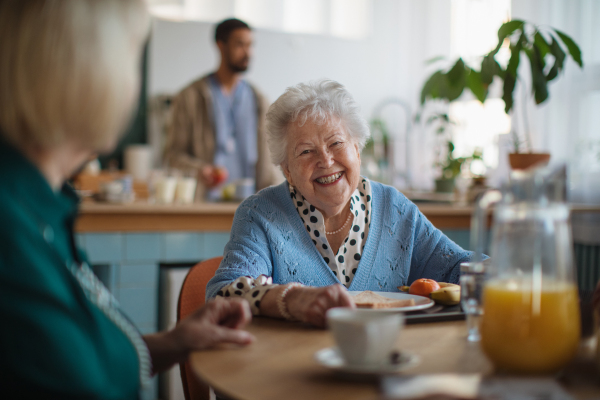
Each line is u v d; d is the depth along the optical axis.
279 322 0.89
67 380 0.55
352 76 5.89
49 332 0.55
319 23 5.78
